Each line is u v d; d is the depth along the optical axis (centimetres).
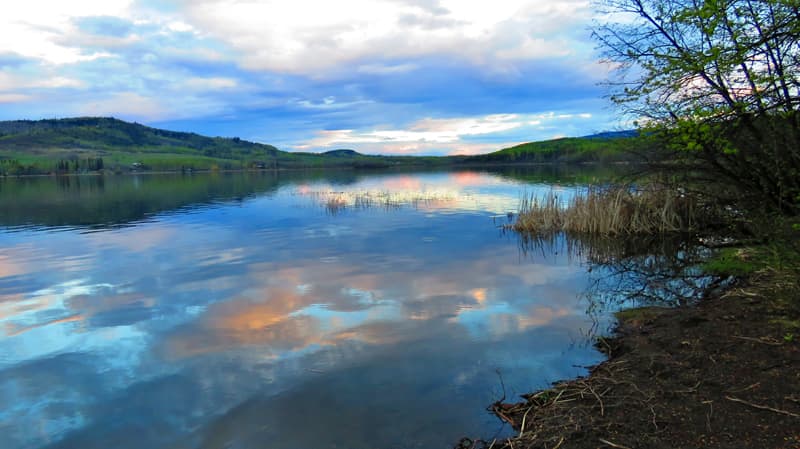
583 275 1162
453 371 628
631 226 1688
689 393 483
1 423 529
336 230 2009
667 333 677
